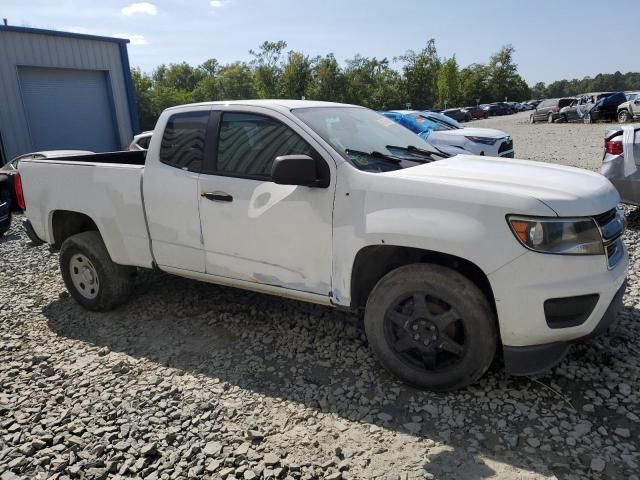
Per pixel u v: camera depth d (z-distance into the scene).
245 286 3.92
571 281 2.87
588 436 2.79
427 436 2.87
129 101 19.56
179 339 4.21
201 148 4.00
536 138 22.50
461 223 2.96
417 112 13.16
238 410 3.19
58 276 6.07
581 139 20.64
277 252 3.63
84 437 2.98
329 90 63.97
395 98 68.56
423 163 3.76
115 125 19.20
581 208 2.92
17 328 4.59
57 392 3.48
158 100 56.09
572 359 3.55
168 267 4.27
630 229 6.61
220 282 4.05
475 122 46.06
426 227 3.02
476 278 3.24
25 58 16.11
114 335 4.35
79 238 4.70
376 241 3.18
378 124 4.30
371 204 3.22
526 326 2.92
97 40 18.09
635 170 6.31
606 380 3.29
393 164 3.62
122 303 4.85
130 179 4.29
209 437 2.93
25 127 16.34
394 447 2.79
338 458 2.73
